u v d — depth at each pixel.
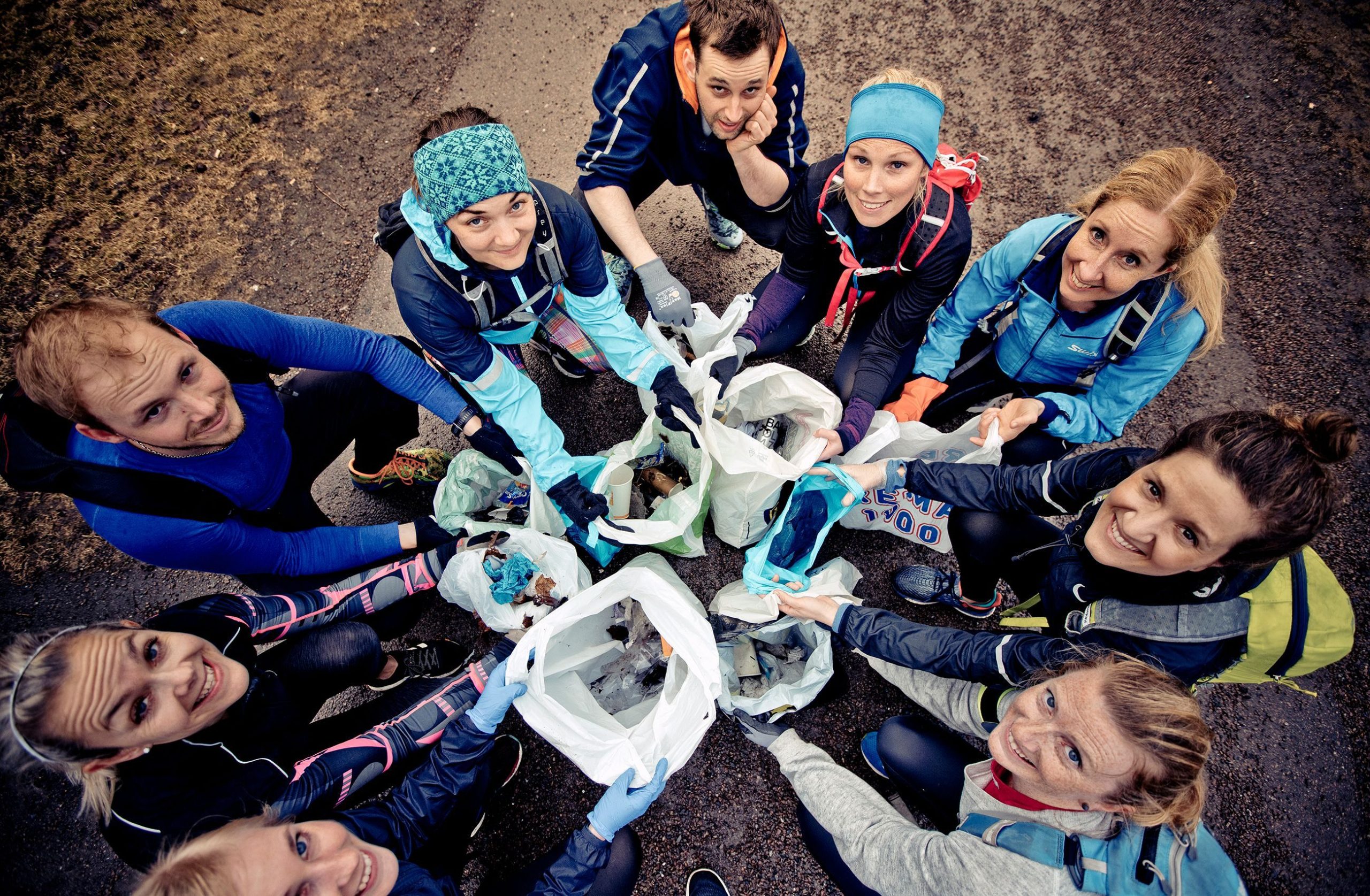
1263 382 2.58
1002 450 2.21
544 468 1.97
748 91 1.75
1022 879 1.38
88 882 2.16
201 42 3.31
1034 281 1.88
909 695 2.13
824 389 2.11
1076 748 1.30
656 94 1.94
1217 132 2.92
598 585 1.83
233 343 1.64
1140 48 3.06
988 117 3.00
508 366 1.86
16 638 1.28
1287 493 1.19
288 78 3.25
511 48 3.23
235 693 1.46
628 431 2.72
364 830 1.49
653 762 1.72
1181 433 1.35
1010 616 2.14
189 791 1.44
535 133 3.09
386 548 2.06
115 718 1.24
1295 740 2.18
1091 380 2.10
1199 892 1.29
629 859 1.86
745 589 2.15
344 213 3.01
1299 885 2.06
